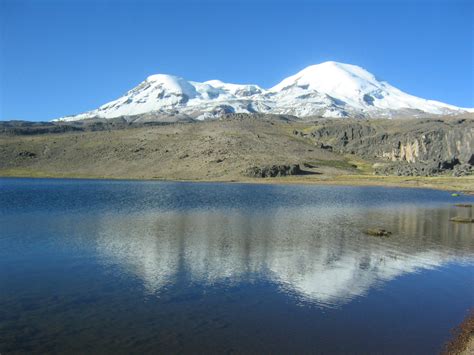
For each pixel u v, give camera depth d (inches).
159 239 1785.2
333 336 842.2
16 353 769.6
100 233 1923.0
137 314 948.6
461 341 816.9
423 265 1417.3
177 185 6417.3
